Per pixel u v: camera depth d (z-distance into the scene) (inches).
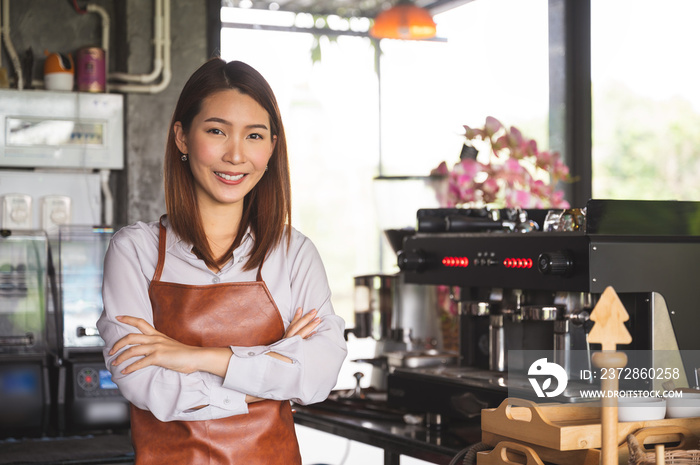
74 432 110.0
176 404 58.2
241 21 225.5
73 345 115.6
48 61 131.8
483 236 84.1
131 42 137.6
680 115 150.9
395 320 108.5
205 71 62.9
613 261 72.0
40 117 130.0
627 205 73.2
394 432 83.7
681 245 74.5
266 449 62.7
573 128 162.9
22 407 110.3
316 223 297.4
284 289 65.8
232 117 61.3
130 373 58.5
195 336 62.5
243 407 60.0
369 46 255.0
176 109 63.7
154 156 138.9
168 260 64.2
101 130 133.0
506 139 116.7
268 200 66.2
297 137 274.8
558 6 163.2
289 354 60.4
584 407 67.6
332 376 63.2
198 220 64.6
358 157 269.4
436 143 227.9
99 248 118.5
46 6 138.0
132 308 62.2
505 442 66.6
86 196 132.0
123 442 100.4
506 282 80.8
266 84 63.6
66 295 116.3
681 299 74.4
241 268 65.2
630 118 157.0
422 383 84.9
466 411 79.4
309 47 256.2
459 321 92.8
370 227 271.0
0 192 127.7
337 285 301.4
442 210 95.7
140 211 138.2
